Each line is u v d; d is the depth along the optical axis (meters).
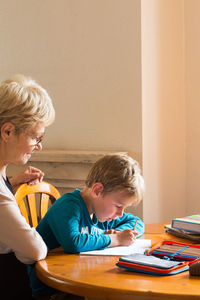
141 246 1.59
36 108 1.47
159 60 2.78
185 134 3.02
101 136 2.77
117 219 1.90
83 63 2.82
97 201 1.64
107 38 2.72
